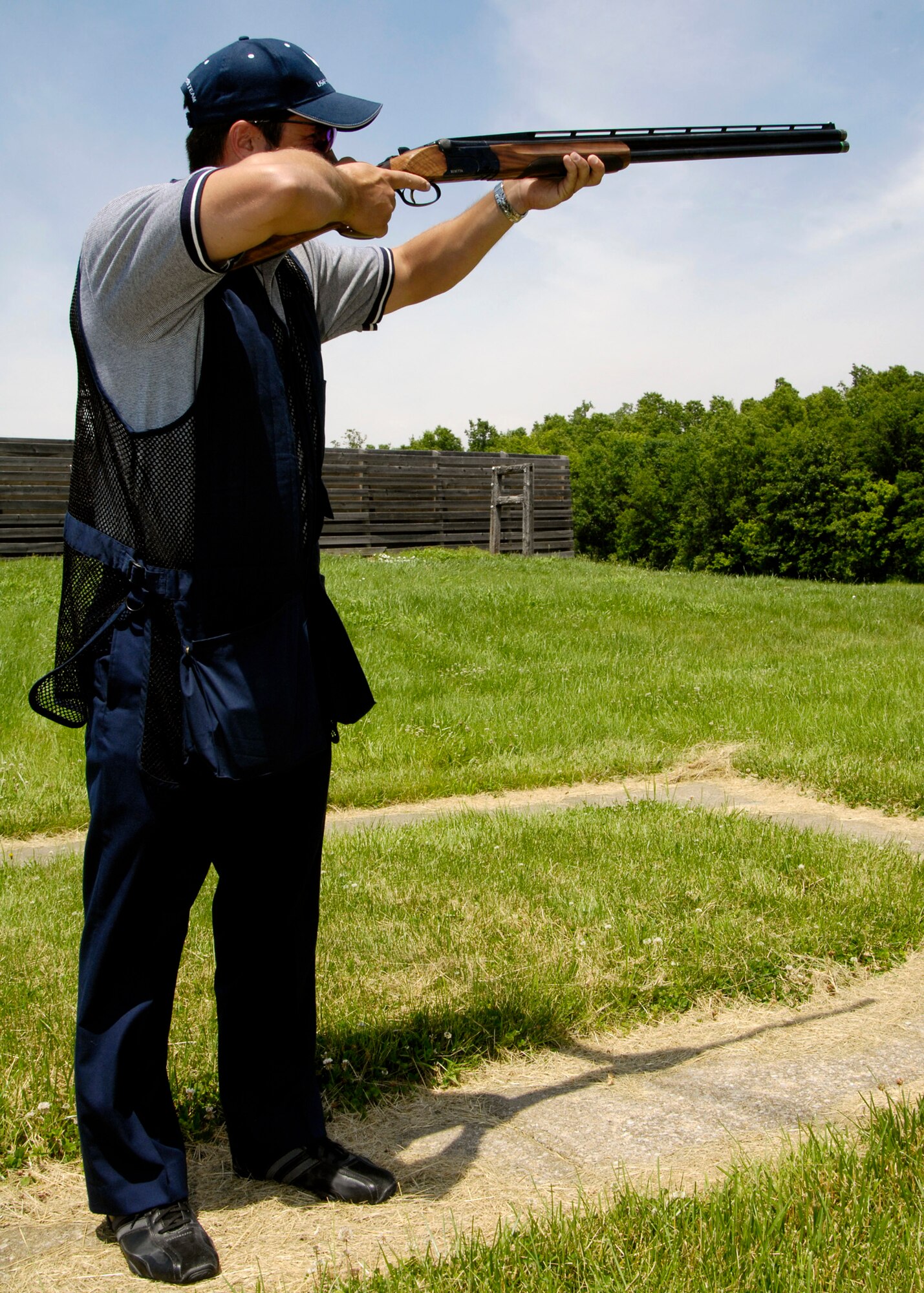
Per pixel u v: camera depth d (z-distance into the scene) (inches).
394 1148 96.0
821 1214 78.0
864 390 2628.0
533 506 945.5
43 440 712.4
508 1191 88.0
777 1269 72.6
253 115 78.1
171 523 77.5
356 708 88.8
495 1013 120.3
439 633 445.1
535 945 143.1
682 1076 109.7
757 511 2012.8
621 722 327.0
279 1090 90.2
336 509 866.1
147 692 78.0
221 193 68.9
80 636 81.0
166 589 78.2
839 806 246.5
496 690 365.4
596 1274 72.5
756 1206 79.0
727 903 157.8
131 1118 79.4
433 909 159.9
